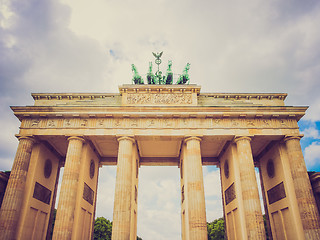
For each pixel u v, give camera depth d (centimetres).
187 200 4988
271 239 5503
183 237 5481
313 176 5006
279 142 5262
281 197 5128
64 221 4278
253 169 4753
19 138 4928
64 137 5062
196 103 5350
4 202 4394
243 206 4722
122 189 4531
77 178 4744
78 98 5588
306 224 4347
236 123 5119
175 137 5075
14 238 4347
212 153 6462
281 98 5644
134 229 5300
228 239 5572
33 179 4912
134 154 5378
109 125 5075
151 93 5447
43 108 5031
